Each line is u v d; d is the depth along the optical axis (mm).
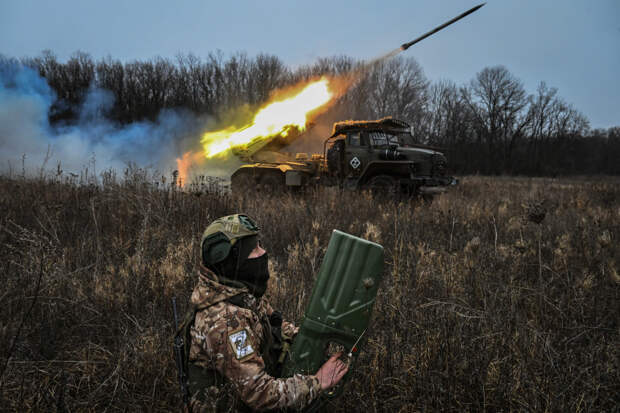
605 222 5914
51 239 3939
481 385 2037
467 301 2930
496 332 2406
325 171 11562
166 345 2373
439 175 10547
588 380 2113
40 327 2561
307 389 1427
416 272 3262
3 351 2273
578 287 3168
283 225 5477
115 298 2967
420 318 2547
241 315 1429
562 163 53531
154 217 5055
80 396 2146
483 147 53812
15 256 3643
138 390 2162
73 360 2334
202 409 1425
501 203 9156
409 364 2236
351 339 1537
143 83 42094
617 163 52625
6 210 5180
